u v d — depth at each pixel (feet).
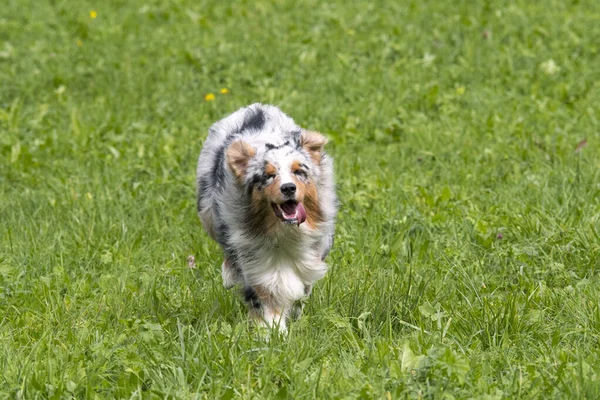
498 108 55.11
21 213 41.96
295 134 31.48
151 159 48.78
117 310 32.32
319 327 30.73
